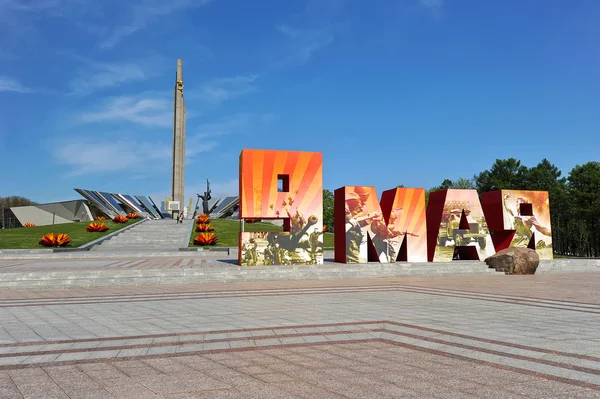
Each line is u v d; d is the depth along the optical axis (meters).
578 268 23.31
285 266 18.94
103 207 76.25
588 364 5.66
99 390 4.74
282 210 19.78
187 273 17.31
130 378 5.18
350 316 9.30
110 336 7.44
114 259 27.64
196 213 75.12
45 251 30.95
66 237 36.56
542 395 4.52
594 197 48.12
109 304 11.45
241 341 7.07
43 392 4.69
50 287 15.62
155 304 11.38
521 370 5.42
